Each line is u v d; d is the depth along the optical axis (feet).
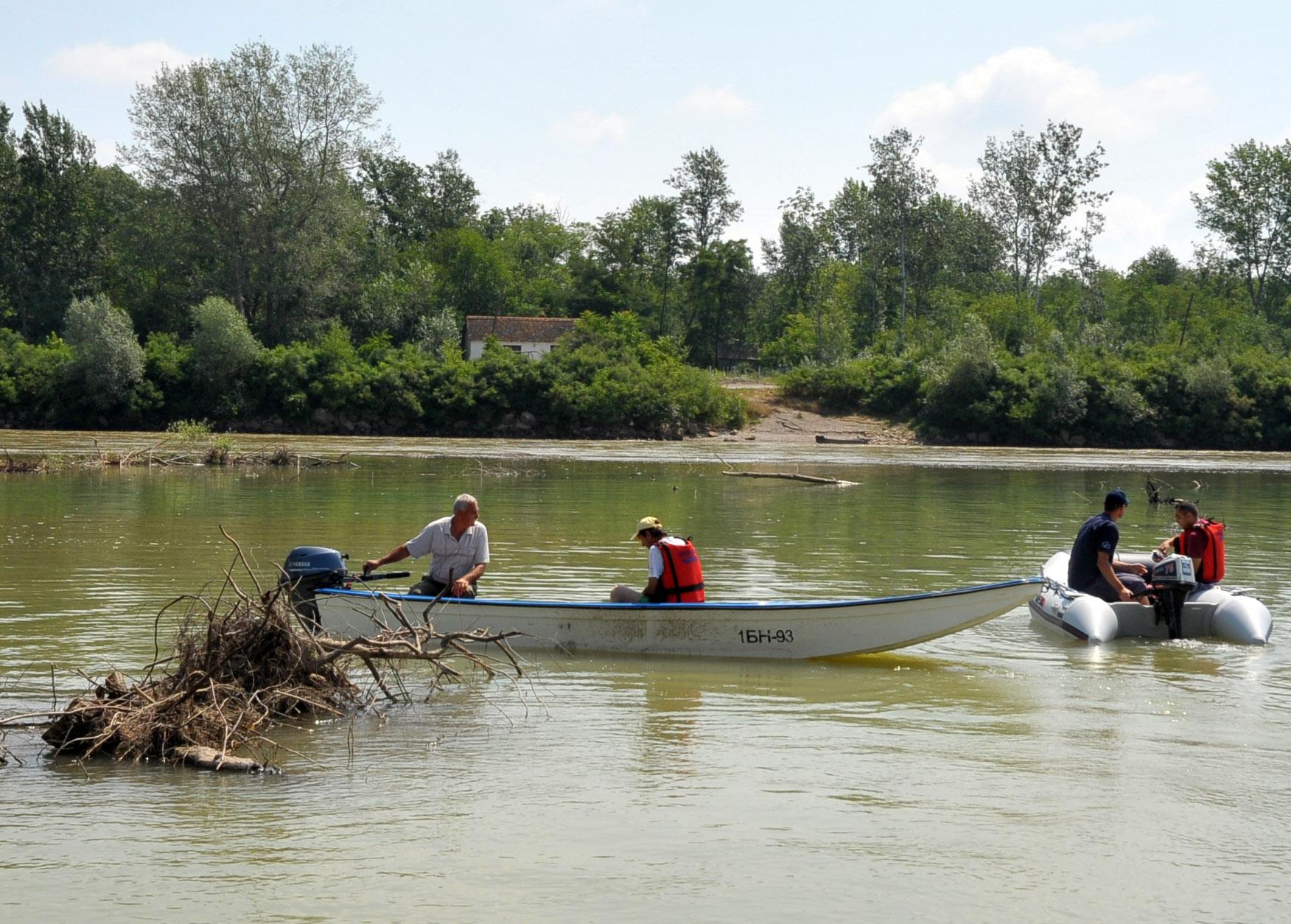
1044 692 31.94
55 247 236.22
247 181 210.38
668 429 193.67
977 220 259.19
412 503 79.10
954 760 25.70
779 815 22.18
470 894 18.60
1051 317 255.29
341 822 21.54
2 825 21.24
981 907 18.45
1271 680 33.47
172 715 26.03
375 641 29.73
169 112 207.72
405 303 242.99
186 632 29.68
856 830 21.47
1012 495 97.50
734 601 44.62
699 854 20.29
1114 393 202.08
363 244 246.47
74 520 66.08
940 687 32.35
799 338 261.03
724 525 70.59
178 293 221.46
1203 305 294.05
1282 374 209.97
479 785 23.63
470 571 36.42
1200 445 203.92
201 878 19.06
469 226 330.34
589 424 193.36
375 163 232.32
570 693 31.17
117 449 134.10
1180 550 42.93
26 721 27.17
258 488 90.02
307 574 35.50
